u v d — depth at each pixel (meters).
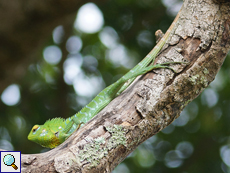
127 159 9.04
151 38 8.74
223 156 8.66
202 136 8.87
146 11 8.84
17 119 9.06
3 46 7.81
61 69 9.53
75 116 4.79
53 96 9.41
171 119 3.69
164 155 8.85
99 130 3.40
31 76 9.68
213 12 3.76
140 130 3.48
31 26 7.68
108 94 4.62
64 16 7.79
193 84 3.62
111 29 9.21
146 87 3.64
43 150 8.64
